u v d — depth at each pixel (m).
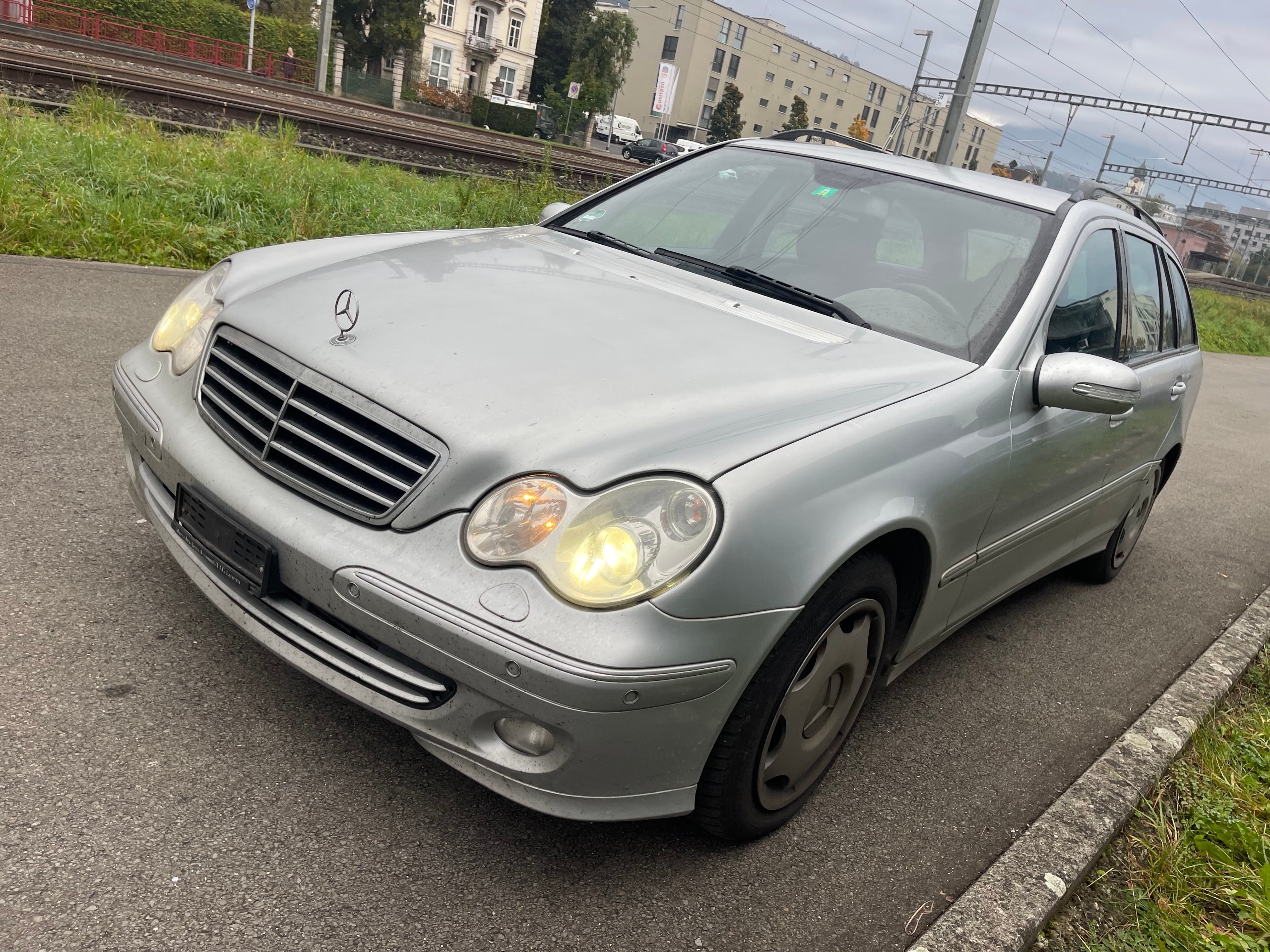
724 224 3.29
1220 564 5.52
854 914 2.17
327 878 1.92
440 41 56.56
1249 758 3.21
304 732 2.32
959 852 2.47
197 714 2.30
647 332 2.44
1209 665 3.79
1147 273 3.94
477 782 1.94
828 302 2.87
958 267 2.99
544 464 1.88
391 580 1.87
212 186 8.38
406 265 2.73
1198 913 2.41
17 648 2.39
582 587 1.77
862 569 2.16
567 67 70.19
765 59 89.88
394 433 1.98
